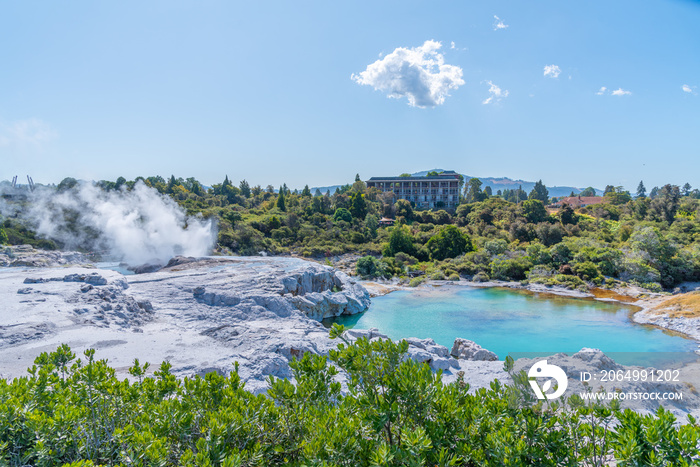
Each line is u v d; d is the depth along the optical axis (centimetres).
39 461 597
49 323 1895
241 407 652
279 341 1848
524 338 2789
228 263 3997
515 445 532
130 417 718
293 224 7894
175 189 10044
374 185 12875
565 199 16612
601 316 3369
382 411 554
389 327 3086
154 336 1973
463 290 4581
